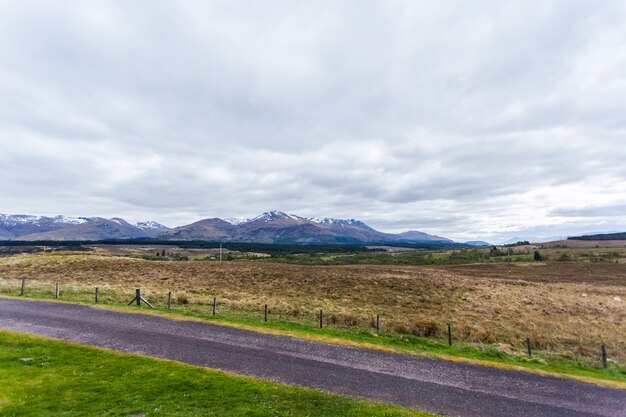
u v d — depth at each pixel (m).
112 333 21.12
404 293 45.28
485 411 13.55
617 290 55.47
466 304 40.56
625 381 17.69
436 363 18.72
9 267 55.72
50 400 12.56
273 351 19.12
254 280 49.88
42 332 20.75
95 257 71.06
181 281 47.44
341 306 35.25
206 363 16.84
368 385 15.32
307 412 12.47
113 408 12.17
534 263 106.25
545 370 18.66
